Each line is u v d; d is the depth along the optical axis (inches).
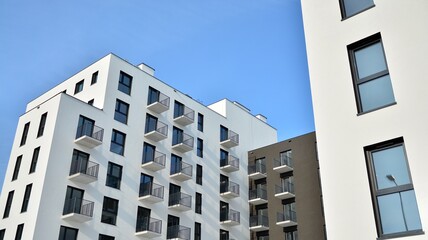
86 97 1357.0
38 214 1022.4
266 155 1670.8
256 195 1615.4
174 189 1396.4
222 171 1603.1
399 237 263.0
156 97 1469.0
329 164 319.6
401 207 273.3
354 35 350.3
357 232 283.6
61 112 1168.8
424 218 256.4
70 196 1103.6
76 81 1443.2
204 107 1643.7
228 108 1766.7
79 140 1155.3
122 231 1178.6
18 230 1070.4
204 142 1578.5
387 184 287.0
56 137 1131.9
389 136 294.4
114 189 1206.3
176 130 1494.8
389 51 320.2
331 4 381.1
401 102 297.9
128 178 1257.4
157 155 1373.0
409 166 276.4
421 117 283.0
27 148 1216.8
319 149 330.6
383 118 303.1
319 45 372.5
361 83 333.4
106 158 1218.0
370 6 349.4
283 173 1577.3
